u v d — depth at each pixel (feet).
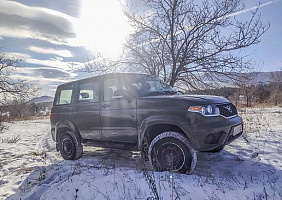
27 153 23.12
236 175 11.76
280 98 129.80
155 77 17.49
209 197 8.71
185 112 11.42
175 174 11.30
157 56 27.43
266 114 47.78
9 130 53.98
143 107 13.00
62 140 18.21
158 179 10.61
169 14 25.77
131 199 8.96
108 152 19.16
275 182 10.09
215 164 13.88
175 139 11.81
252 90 114.83
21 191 11.91
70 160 17.20
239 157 14.79
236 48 24.36
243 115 45.21
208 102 11.58
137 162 15.53
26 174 15.08
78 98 17.49
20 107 135.74
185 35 25.73
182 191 9.29
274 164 12.94
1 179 14.42
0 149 26.17
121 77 14.71
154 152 12.34
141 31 27.35
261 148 16.75
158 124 12.41
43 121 100.78
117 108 14.26
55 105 19.67
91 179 11.70
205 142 10.99
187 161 11.46
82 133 16.72
